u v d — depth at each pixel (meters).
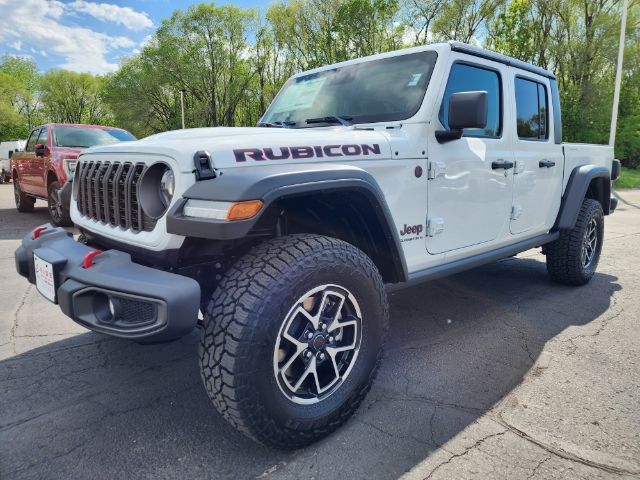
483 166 3.18
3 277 4.90
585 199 4.58
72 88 60.66
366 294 2.18
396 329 3.48
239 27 39.19
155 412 2.38
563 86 27.89
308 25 31.88
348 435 2.17
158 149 2.04
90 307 1.98
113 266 1.96
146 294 1.79
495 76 3.38
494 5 25.59
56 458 2.01
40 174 8.28
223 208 1.77
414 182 2.70
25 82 63.69
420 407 2.41
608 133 27.05
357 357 2.21
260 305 1.81
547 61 27.47
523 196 3.67
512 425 2.25
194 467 1.96
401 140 2.65
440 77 2.86
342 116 3.14
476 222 3.21
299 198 2.26
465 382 2.68
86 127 8.80
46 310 3.90
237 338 1.77
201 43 39.72
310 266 1.94
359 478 1.88
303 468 1.95
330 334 2.12
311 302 2.05
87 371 2.83
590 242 4.60
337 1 29.53
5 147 20.39
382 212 2.29
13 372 2.81
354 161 2.36
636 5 24.66
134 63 42.53
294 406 1.98
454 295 4.28
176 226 1.86
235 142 2.05
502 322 3.61
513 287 4.53
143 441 2.13
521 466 1.95
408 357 3.01
